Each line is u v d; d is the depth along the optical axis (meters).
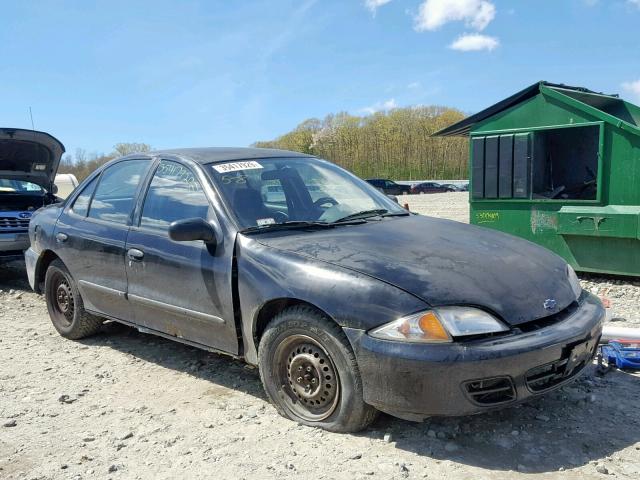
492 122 8.33
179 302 4.14
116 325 5.91
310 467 3.08
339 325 3.22
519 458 3.10
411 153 91.56
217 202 4.05
